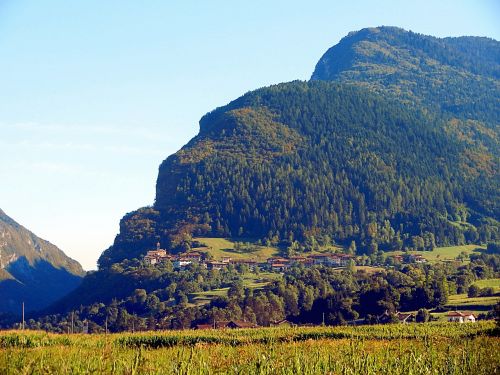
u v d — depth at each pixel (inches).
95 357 1450.5
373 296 5009.8
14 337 2290.8
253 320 5428.2
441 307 4901.6
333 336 2866.6
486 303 4813.0
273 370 1338.6
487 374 1359.5
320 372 1368.1
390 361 1454.2
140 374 1238.3
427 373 1358.3
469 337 2486.5
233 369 1333.7
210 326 5002.5
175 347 2219.5
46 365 1298.0
